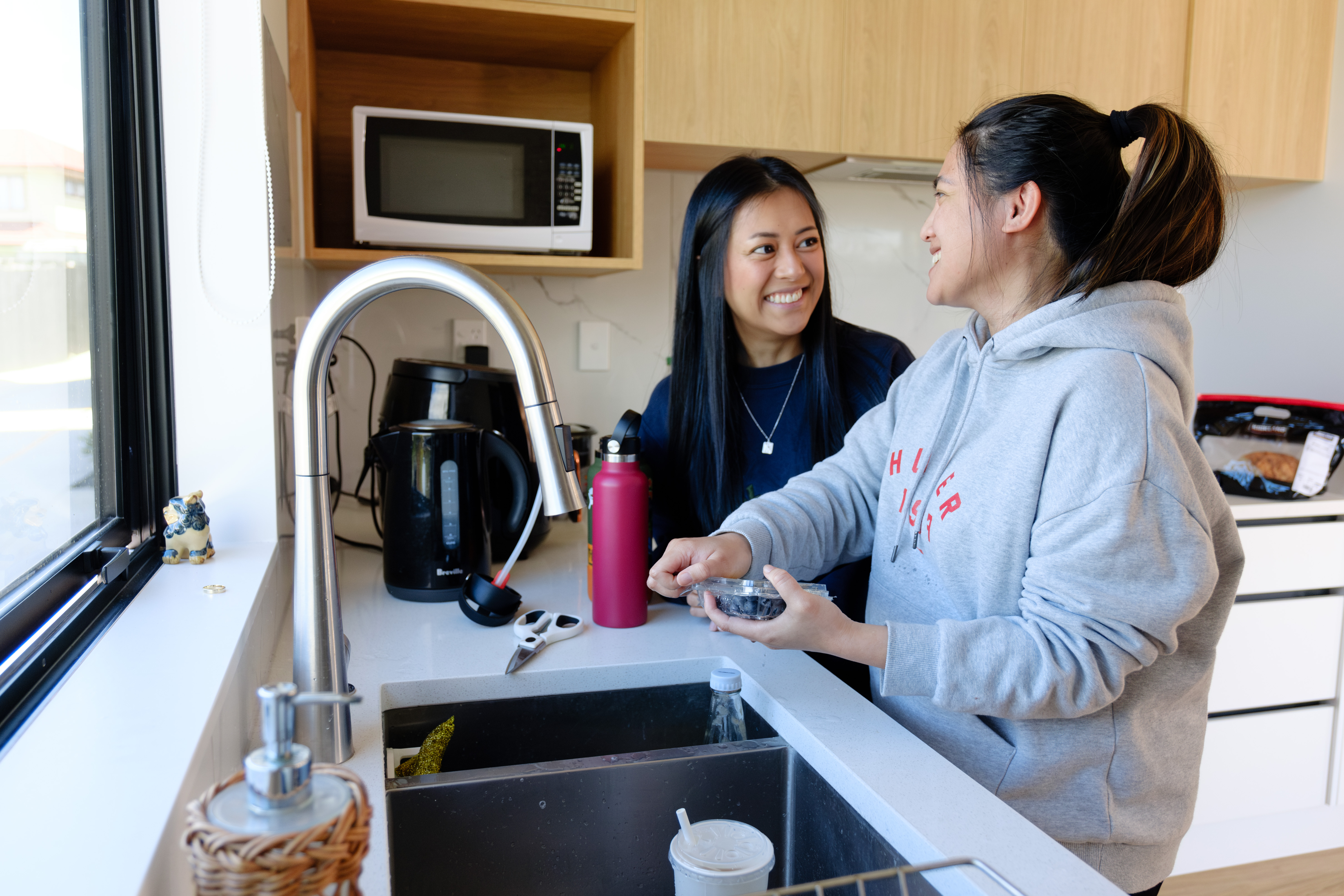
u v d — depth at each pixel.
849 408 1.46
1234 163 2.33
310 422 0.70
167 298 1.08
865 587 1.34
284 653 1.05
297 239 1.58
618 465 1.14
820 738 0.80
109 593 0.85
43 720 0.60
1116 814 0.91
